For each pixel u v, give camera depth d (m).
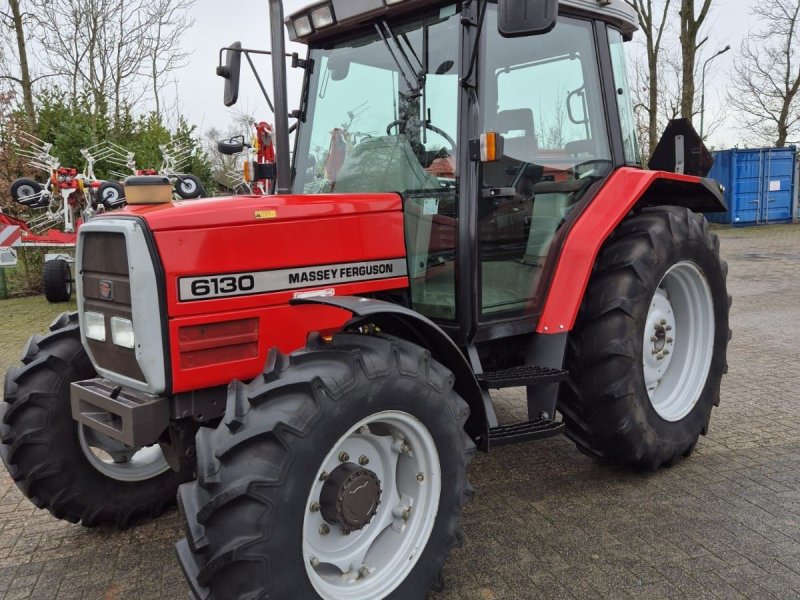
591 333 3.17
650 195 3.84
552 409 3.02
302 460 1.98
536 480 3.44
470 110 2.74
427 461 2.35
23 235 9.47
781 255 12.34
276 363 2.14
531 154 3.08
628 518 3.01
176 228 2.28
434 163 2.84
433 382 2.31
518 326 3.05
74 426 2.95
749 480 3.35
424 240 2.91
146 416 2.29
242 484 1.90
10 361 6.27
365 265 2.75
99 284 2.46
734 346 6.02
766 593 2.43
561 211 3.27
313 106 3.35
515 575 2.59
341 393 2.07
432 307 2.96
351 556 2.25
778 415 4.25
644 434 3.23
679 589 2.47
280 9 2.69
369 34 3.09
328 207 2.63
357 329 2.67
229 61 3.24
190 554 1.99
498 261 3.00
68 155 11.64
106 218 2.39
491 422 2.85
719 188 4.02
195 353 2.35
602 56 3.42
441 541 2.37
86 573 2.75
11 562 2.85
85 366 2.97
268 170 3.57
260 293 2.46
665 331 3.53
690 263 3.53
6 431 2.89
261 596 1.92
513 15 2.30
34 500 2.95
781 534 2.83
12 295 10.75
